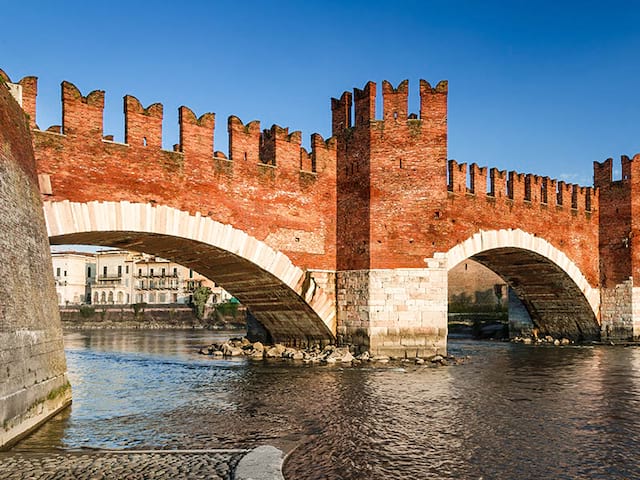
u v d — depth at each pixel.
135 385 25.92
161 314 100.50
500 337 56.66
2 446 14.59
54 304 20.11
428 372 28.95
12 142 17.83
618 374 29.86
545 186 44.81
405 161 33.38
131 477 12.12
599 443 16.28
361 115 33.88
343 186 34.50
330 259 34.31
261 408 20.53
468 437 16.78
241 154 31.09
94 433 16.77
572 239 46.66
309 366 31.19
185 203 28.80
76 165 25.66
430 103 33.94
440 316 32.97
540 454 15.22
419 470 13.84
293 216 32.88
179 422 18.34
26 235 18.03
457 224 37.53
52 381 19.05
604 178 49.28
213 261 32.72
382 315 32.41
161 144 28.31
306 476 13.33
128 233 27.25
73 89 25.83
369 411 20.03
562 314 50.75
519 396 23.12
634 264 47.28
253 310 38.44
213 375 28.88
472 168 39.12
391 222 32.94
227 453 14.30
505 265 47.28
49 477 12.08
